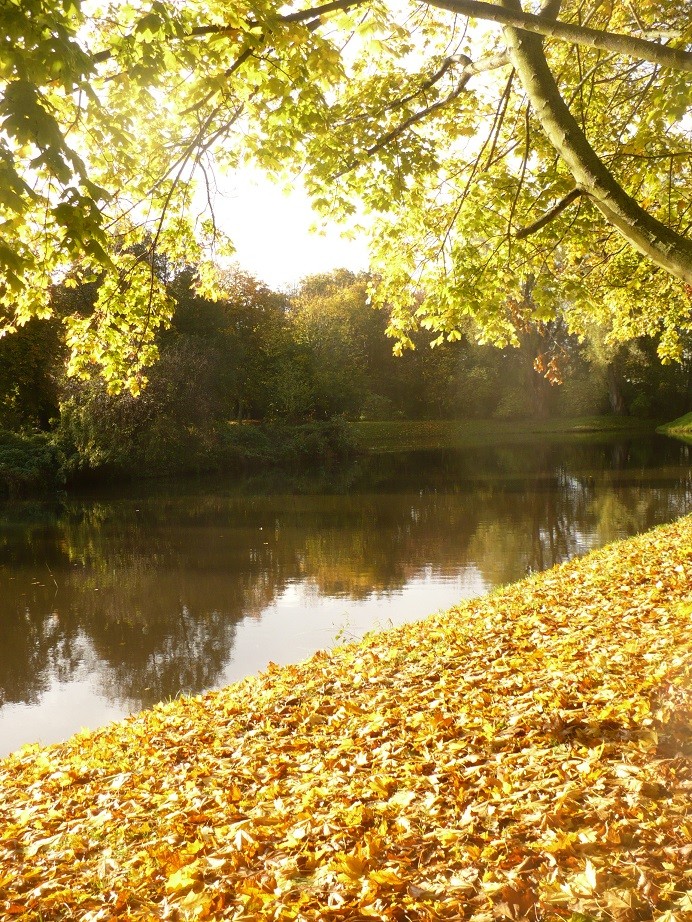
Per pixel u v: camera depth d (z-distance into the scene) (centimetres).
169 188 769
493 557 1664
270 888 374
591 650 632
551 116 641
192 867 404
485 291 816
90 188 400
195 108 649
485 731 498
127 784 560
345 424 5106
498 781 425
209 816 472
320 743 562
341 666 792
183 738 643
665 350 1520
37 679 1061
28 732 884
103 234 409
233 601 1443
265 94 650
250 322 5650
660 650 580
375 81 973
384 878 355
